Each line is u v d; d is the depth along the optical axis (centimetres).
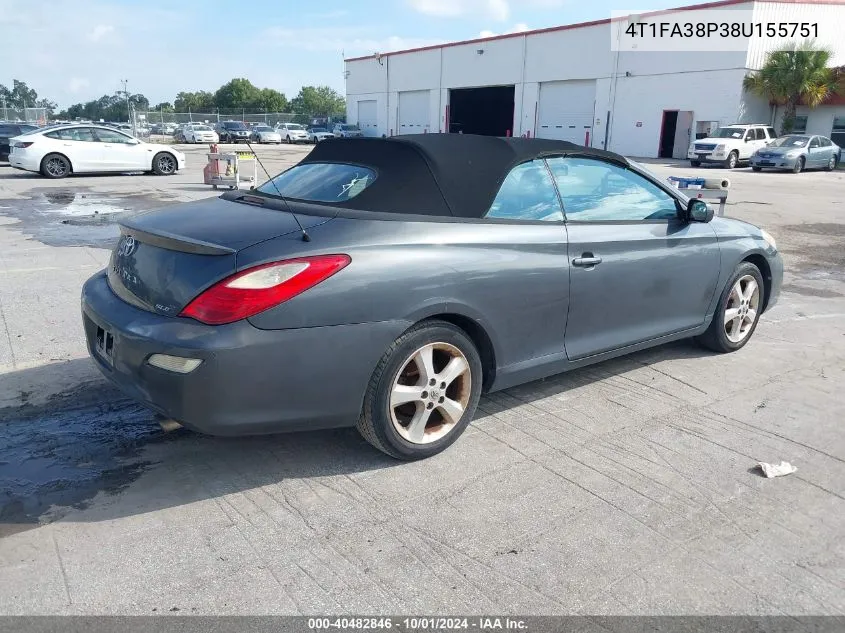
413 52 4847
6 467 330
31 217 1091
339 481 323
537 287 364
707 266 469
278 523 289
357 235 309
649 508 308
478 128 4812
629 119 3641
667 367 487
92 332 338
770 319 628
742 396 438
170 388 282
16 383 425
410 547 275
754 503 314
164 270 302
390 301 308
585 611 243
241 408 286
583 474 336
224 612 237
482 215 352
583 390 442
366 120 5512
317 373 296
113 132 1847
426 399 334
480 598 248
